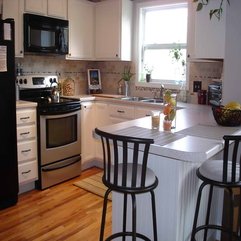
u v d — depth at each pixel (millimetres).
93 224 2633
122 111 3820
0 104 2754
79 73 4559
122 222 2020
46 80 3898
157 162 1812
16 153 2957
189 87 3910
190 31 3578
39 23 3486
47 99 3629
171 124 2043
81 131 3887
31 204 3004
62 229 2545
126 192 1562
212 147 1598
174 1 3840
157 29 4191
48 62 4094
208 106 3488
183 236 1891
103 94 4465
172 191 1777
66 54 3916
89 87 4516
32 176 3273
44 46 3586
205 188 2104
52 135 3434
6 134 2834
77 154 3803
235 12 2566
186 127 2166
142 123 2283
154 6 4066
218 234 2404
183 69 4000
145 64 4367
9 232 2484
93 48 4371
